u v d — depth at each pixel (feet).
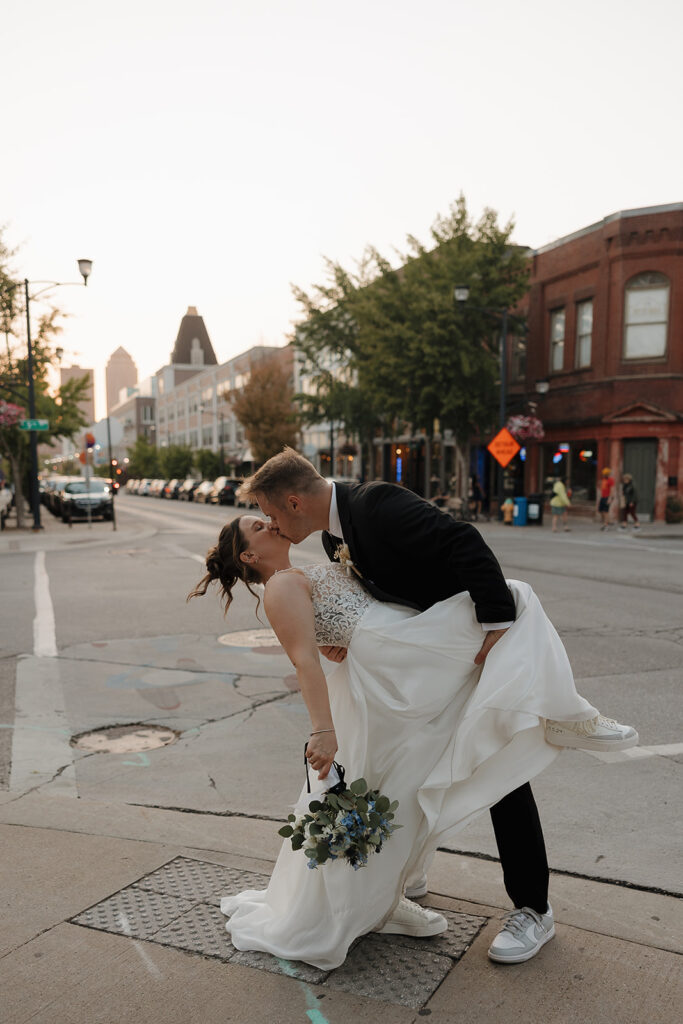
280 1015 6.98
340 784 7.23
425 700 7.46
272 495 7.78
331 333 112.68
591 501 86.99
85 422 94.17
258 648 23.91
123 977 7.53
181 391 338.95
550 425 90.89
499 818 8.05
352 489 7.80
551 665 7.54
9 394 79.92
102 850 10.28
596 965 7.70
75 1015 6.99
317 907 7.77
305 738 15.84
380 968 7.68
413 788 7.52
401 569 7.63
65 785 13.41
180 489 193.06
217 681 20.13
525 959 7.71
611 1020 6.88
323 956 7.63
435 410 84.84
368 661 7.46
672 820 11.80
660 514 81.30
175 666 21.72
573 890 9.45
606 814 12.03
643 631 25.77
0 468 131.23
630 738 8.01
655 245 79.41
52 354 82.53
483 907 8.89
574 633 25.45
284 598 7.34
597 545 57.77
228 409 259.80
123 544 62.13
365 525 7.56
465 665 7.59
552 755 8.04
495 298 82.38
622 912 8.84
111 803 12.17
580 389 87.10
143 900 8.96
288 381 181.88
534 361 95.30
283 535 8.07
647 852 10.68
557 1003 7.11
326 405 114.21
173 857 10.08
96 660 22.52
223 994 7.29
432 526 7.40
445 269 82.58
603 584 36.63
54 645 24.56
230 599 8.51
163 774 13.91
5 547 59.82
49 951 7.95
